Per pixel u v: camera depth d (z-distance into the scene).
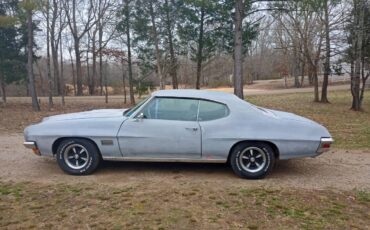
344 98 25.83
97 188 5.07
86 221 3.96
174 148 5.57
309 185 5.40
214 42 22.59
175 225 3.89
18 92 40.94
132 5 21.77
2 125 11.90
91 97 32.25
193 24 22.17
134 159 5.68
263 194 4.90
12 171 5.95
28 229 3.77
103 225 3.87
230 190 5.05
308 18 21.72
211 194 4.86
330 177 5.85
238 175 5.64
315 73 22.97
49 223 3.91
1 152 7.36
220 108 5.66
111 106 22.17
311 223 4.01
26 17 18.64
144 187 5.13
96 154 5.69
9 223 3.90
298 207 4.47
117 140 5.61
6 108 20.17
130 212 4.21
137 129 5.60
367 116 15.73
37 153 5.75
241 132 5.53
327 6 18.09
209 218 4.08
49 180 5.45
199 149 5.57
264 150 5.59
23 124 12.23
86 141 5.68
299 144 5.55
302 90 37.06
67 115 6.18
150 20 21.94
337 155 7.45
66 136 5.63
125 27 22.72
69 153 5.75
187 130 5.54
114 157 5.70
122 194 4.82
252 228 3.86
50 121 5.83
